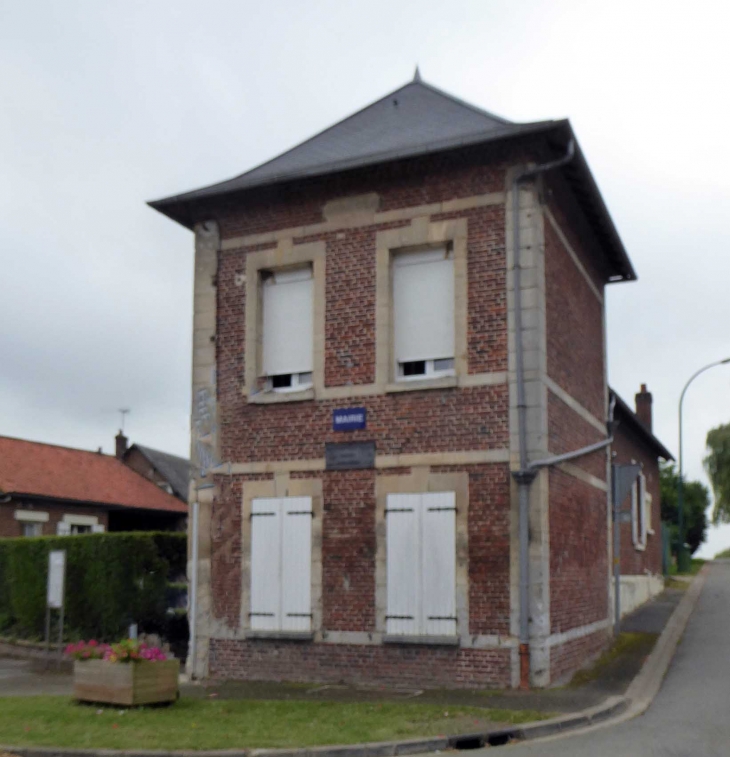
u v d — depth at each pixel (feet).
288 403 43.11
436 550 39.32
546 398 39.83
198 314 45.78
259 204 45.21
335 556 41.22
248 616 42.52
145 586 51.24
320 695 36.83
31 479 96.73
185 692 38.34
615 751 27.07
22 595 56.80
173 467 151.94
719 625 56.44
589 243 49.88
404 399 40.81
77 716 31.45
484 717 31.22
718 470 127.95
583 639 44.04
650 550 80.02
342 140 46.78
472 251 40.47
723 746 27.84
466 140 39.65
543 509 38.47
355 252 42.75
